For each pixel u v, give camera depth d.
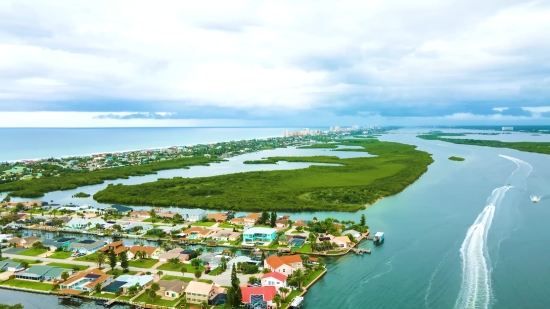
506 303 112.19
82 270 138.75
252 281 126.12
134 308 115.62
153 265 144.50
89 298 119.88
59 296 122.38
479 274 132.00
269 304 110.62
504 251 153.38
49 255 155.00
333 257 152.62
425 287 123.38
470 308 109.25
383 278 130.88
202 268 140.50
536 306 110.25
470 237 171.38
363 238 173.00
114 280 128.62
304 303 114.25
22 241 167.75
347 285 126.19
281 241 168.88
